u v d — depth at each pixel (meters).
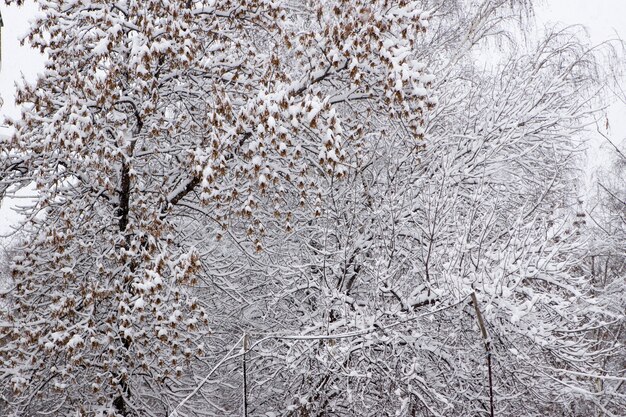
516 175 9.30
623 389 10.95
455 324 7.02
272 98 6.48
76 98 6.63
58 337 6.90
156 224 7.43
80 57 7.38
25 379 7.34
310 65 7.66
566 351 6.88
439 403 7.18
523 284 7.20
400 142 8.72
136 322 7.79
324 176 8.62
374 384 7.52
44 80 7.20
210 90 8.34
